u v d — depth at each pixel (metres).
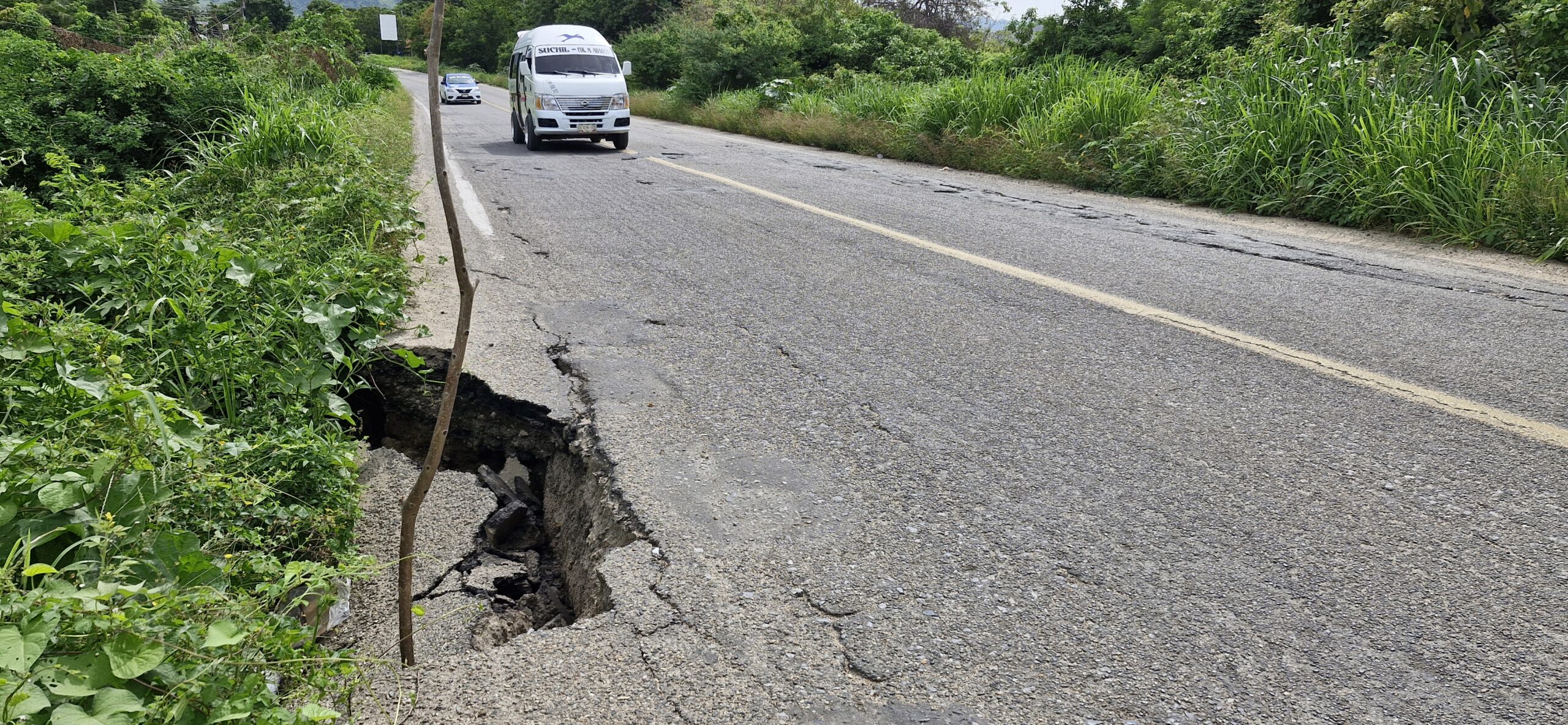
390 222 5.49
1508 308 5.02
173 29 14.64
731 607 2.32
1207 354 4.25
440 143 1.84
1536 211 6.60
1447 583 2.42
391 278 4.79
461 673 2.07
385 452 3.59
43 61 7.50
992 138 12.19
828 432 3.39
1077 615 2.29
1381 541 2.63
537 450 3.64
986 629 2.24
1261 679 2.07
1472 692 2.03
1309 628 2.24
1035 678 2.07
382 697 1.99
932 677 2.07
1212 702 2.00
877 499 2.89
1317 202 8.05
